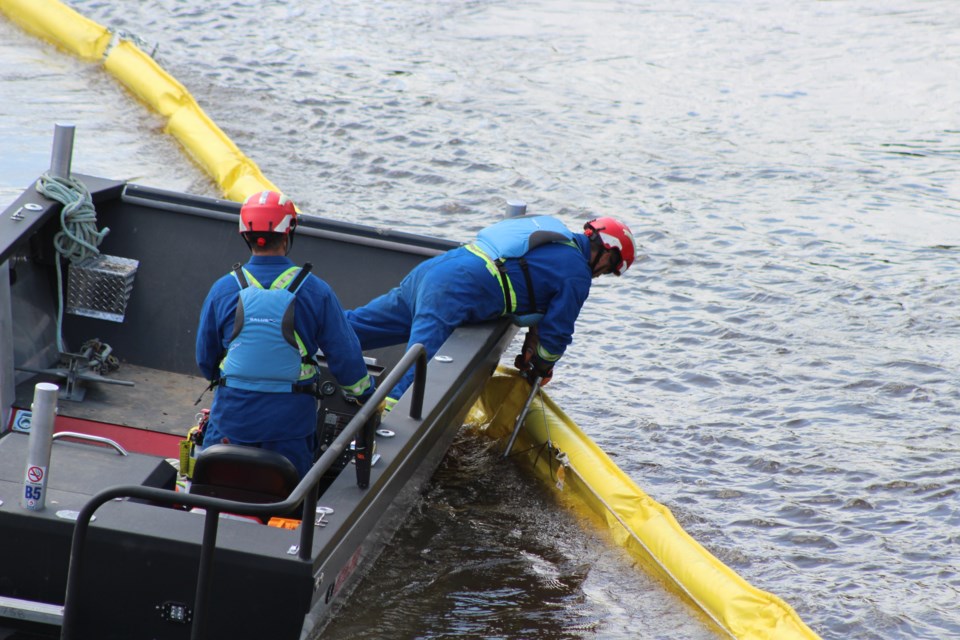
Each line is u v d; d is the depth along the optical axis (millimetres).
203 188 23891
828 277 22484
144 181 23500
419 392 10484
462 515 13500
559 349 14094
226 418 10031
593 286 21641
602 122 32250
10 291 13375
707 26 44094
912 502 14359
